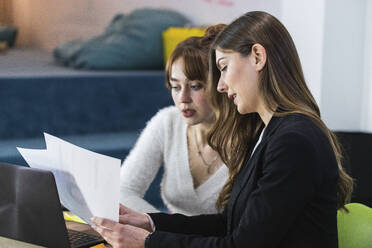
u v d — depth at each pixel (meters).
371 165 2.55
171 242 1.25
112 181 1.21
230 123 1.56
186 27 5.24
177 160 1.94
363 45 3.38
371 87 3.36
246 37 1.25
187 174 1.92
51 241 1.38
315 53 3.34
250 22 1.27
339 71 3.35
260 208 1.17
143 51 5.19
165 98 5.01
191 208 1.93
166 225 1.53
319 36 3.30
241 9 4.75
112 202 1.25
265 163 1.21
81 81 4.64
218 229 1.56
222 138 1.59
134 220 1.50
